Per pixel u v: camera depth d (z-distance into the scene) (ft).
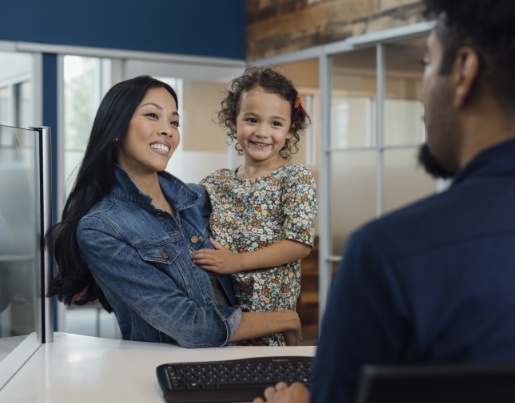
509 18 2.56
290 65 19.52
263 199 7.87
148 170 7.06
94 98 19.02
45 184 6.97
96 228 6.63
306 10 18.69
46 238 6.93
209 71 20.31
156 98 6.93
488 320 2.43
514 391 2.10
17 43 17.99
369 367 2.08
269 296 7.63
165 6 19.71
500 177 2.61
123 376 5.83
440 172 3.03
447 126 2.82
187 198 7.38
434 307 2.45
